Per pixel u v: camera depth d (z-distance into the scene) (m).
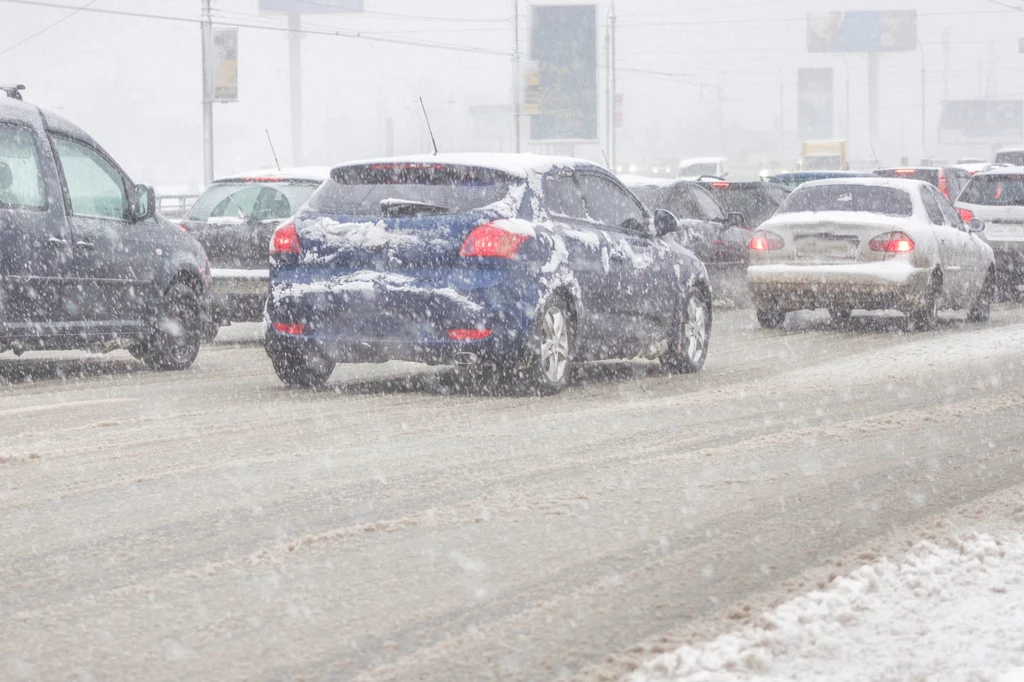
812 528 8.11
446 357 13.69
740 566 7.23
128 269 16.47
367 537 7.86
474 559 7.36
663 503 8.78
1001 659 5.46
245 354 19.36
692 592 6.72
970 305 24.55
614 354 15.37
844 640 5.76
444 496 8.99
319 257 14.08
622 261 15.30
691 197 26.77
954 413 12.77
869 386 14.99
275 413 12.84
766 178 33.56
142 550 7.55
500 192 13.91
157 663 5.66
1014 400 13.64
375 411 12.98
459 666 5.62
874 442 11.16
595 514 8.47
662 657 5.48
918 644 5.69
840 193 22.86
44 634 6.04
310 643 5.93
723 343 20.69
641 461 10.27
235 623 6.21
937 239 22.44
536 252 13.86
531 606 6.49
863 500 8.90
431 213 13.77
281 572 7.09
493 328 13.57
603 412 12.95
